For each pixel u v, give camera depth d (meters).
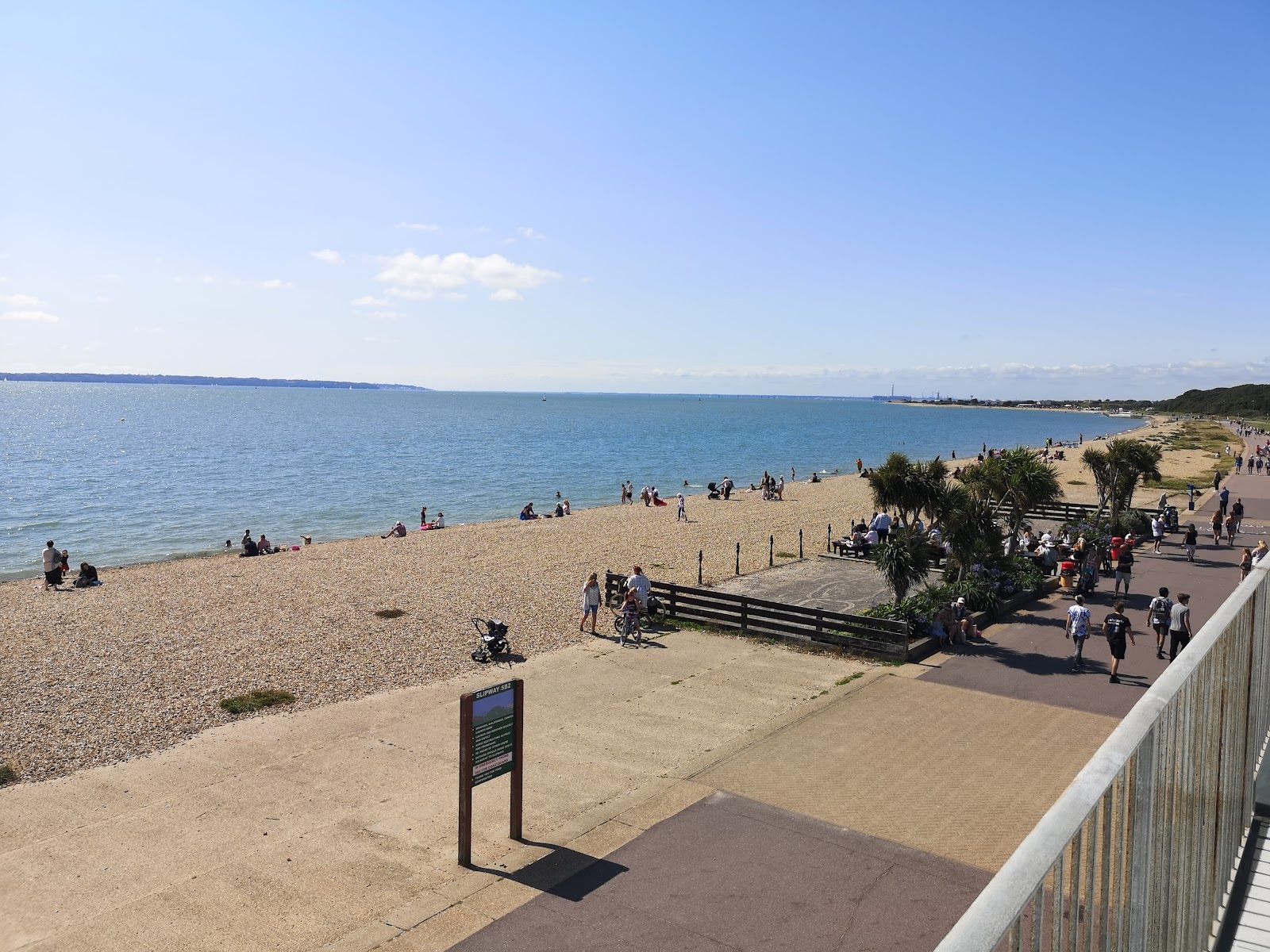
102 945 8.83
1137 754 3.03
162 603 25.88
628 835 10.86
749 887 9.57
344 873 10.20
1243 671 5.09
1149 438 127.50
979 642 20.16
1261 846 5.21
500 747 10.62
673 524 44.22
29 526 46.66
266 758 13.98
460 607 25.05
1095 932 2.86
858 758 13.28
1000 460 26.75
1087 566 24.77
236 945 8.79
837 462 98.94
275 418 176.12
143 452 92.75
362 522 50.12
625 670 18.45
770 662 18.98
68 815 11.98
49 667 19.33
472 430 144.88
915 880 9.69
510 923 8.98
